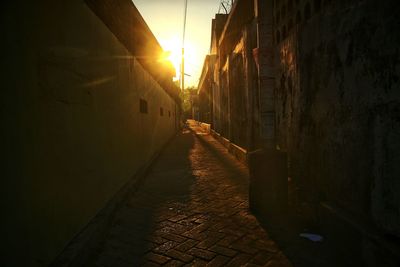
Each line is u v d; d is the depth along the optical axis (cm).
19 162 196
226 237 343
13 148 190
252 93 766
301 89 424
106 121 422
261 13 437
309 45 389
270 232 355
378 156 243
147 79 841
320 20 353
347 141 298
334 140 327
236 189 571
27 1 215
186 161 949
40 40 234
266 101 438
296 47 439
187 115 6575
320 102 361
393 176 224
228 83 1150
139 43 701
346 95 296
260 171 420
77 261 256
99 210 379
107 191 421
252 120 771
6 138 182
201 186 602
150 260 291
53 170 250
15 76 196
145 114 802
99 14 397
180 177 699
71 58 298
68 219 278
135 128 651
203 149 1268
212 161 934
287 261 286
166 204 479
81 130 321
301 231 356
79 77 319
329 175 343
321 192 362
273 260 288
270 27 437
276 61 545
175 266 280
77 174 305
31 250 208
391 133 225
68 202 280
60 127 267
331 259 288
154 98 1007
